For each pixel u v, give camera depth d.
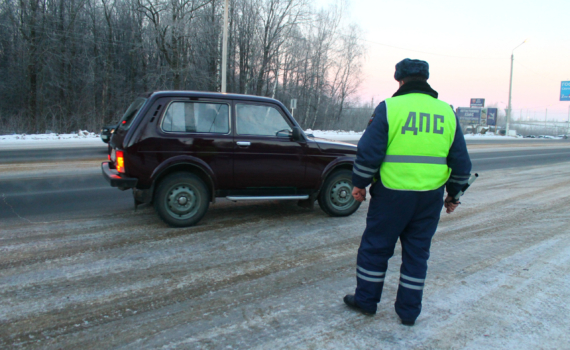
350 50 36.84
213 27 26.97
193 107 4.75
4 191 6.81
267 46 31.59
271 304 2.94
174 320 2.68
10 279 3.27
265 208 5.98
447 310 2.88
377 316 2.78
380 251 2.66
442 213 5.95
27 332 2.50
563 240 4.60
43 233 4.50
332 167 5.35
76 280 3.28
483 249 4.27
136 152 4.46
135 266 3.61
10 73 25.78
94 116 26.62
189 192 4.79
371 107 44.53
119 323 2.63
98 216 5.30
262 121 5.07
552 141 34.94
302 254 4.03
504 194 7.58
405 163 2.42
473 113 52.28
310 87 35.62
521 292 3.19
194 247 4.15
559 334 2.57
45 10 25.81
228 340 2.45
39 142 17.14
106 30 28.92
